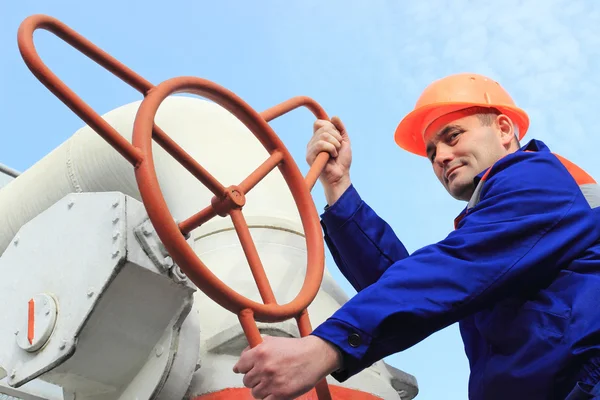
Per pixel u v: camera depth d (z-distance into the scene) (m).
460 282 1.57
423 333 1.56
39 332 1.67
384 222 2.31
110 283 1.63
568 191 1.72
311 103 2.26
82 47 1.62
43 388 2.54
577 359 1.55
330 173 2.27
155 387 1.70
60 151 2.65
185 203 2.19
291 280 1.97
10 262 1.83
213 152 2.31
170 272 1.67
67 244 1.73
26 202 2.70
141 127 1.56
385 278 1.57
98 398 1.78
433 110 2.20
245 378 1.46
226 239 2.05
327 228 2.28
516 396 1.65
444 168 2.11
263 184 2.24
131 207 1.68
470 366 1.88
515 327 1.66
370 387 1.90
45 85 1.50
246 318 1.51
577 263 1.66
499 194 1.73
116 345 1.71
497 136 2.12
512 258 1.61
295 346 1.46
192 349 1.76
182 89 1.71
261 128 1.82
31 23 1.56
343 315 1.51
